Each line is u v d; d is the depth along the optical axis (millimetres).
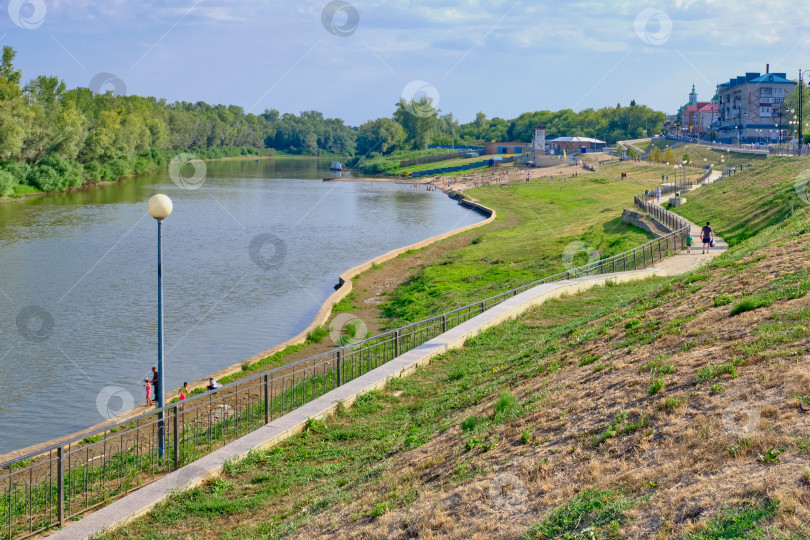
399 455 12141
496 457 10117
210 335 32188
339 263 50594
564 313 22547
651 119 189125
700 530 6562
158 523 10906
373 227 71938
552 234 56438
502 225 68062
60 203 86000
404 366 17812
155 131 155625
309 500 11109
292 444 13852
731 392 9398
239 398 20766
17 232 61812
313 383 19938
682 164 103250
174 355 29359
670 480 7730
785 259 16812
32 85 110688
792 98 108312
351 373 20219
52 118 101875
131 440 17547
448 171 151625
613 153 141500
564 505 7859
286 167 195625
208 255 52844
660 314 15719
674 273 29000
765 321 11984
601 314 19266
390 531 8719
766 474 7160
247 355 29453
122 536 10477
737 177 57062
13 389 25469
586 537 7023
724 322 12906
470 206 92000
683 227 37062
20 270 45844
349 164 198500
